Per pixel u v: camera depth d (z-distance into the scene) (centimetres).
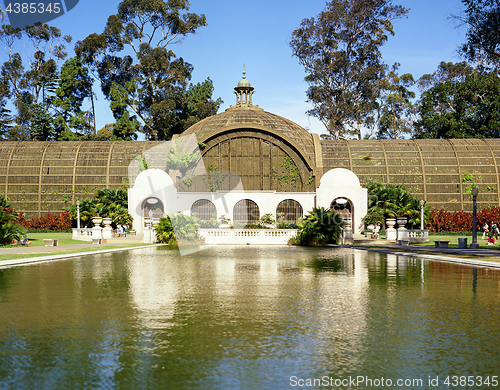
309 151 6034
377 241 4309
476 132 8194
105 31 8238
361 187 5366
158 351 830
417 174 6053
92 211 5128
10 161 6178
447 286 1573
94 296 1352
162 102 7925
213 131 5659
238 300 1298
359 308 1194
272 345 866
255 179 5681
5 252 2877
